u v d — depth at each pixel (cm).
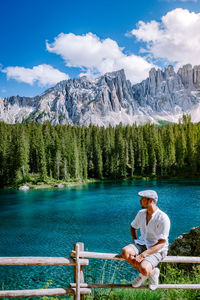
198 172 8806
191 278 678
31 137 9575
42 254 1850
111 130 12369
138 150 10206
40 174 7900
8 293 398
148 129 11375
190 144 9256
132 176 9331
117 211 3453
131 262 382
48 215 3328
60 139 9394
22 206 4097
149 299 485
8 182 7688
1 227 2720
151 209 387
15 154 7800
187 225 2512
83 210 3603
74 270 425
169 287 440
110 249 1900
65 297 933
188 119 12531
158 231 384
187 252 878
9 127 10762
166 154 9350
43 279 1416
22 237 2312
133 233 422
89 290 416
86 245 2009
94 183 8112
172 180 7869
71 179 8281
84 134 11675
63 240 2191
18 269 1574
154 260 377
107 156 9981
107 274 1245
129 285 423
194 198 4244
